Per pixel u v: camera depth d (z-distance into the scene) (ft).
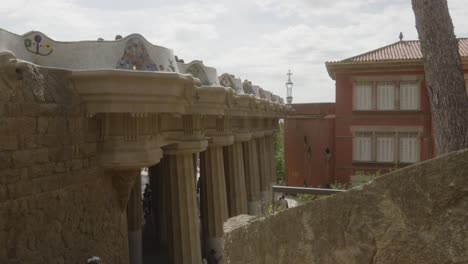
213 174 65.82
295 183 116.06
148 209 86.79
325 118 112.98
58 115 29.76
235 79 78.74
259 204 95.45
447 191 8.57
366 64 100.17
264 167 108.99
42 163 27.96
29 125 26.71
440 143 30.37
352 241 10.27
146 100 34.58
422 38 31.14
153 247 75.05
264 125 107.55
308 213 11.73
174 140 49.67
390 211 9.51
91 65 34.04
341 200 10.61
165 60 39.06
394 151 101.50
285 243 12.85
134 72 33.04
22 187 26.07
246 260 15.76
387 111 101.35
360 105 103.09
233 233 17.04
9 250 24.91
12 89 24.07
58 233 29.48
